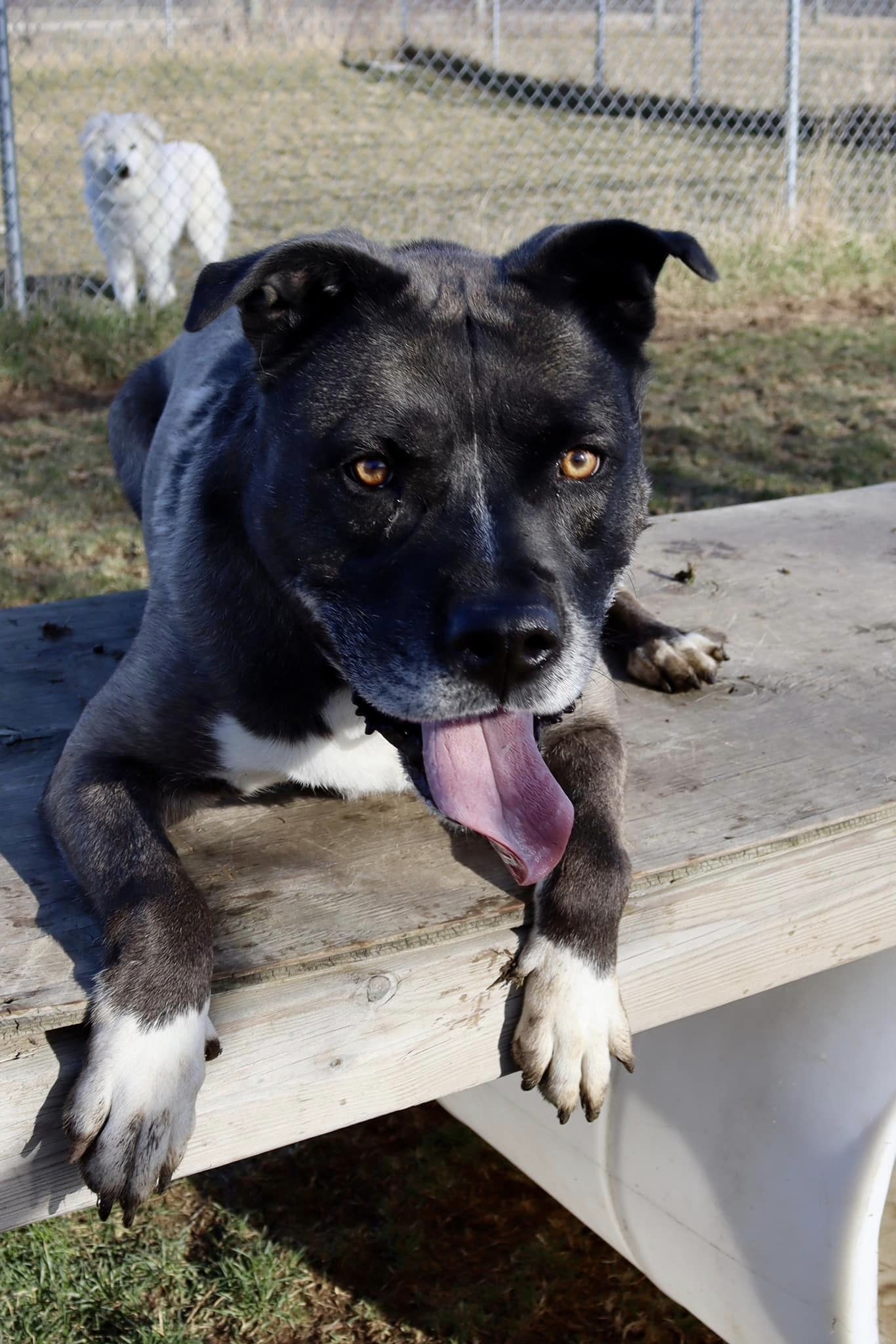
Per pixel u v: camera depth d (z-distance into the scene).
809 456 1.96
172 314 2.44
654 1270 0.89
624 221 0.76
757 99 4.75
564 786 0.78
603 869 0.73
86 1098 0.64
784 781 0.84
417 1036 0.72
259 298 0.75
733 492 1.80
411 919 0.72
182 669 0.78
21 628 1.04
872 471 1.89
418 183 3.79
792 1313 0.81
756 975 0.81
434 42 5.44
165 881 0.70
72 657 1.00
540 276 0.77
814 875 0.81
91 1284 0.90
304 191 3.67
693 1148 0.84
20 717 0.92
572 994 0.71
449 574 0.70
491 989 0.73
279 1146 0.70
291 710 0.78
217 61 4.72
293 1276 0.91
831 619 1.04
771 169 3.87
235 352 0.91
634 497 0.80
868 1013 0.81
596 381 0.76
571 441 0.74
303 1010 0.69
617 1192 0.89
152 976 0.66
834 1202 0.79
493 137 4.44
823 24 5.53
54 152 3.78
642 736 0.89
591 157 4.17
